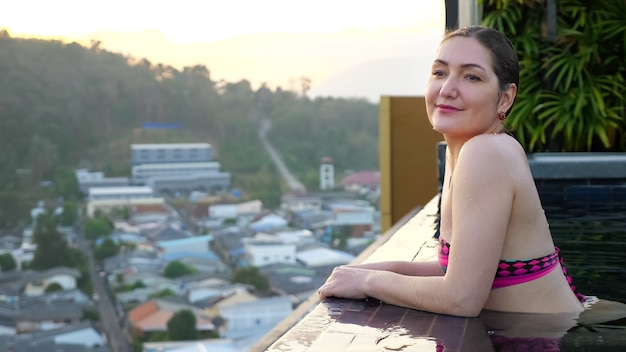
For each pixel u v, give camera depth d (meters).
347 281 1.37
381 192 5.09
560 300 1.27
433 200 3.42
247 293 29.47
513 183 1.17
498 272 1.24
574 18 4.93
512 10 4.78
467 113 1.25
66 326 27.91
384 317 1.22
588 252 2.05
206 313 27.92
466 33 1.26
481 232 1.17
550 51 4.72
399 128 5.07
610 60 4.82
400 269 1.44
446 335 1.11
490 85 1.24
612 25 4.74
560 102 4.59
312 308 1.29
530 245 1.24
